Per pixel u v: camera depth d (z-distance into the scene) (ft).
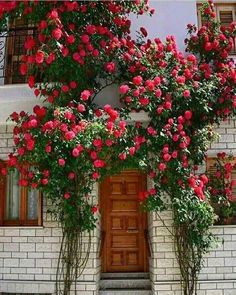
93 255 22.90
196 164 22.47
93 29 21.81
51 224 23.86
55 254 23.56
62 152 20.54
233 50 26.11
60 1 21.47
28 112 24.18
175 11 26.22
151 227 23.72
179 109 22.33
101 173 21.36
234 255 23.09
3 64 25.89
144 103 21.59
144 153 21.57
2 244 24.06
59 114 20.15
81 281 22.70
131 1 23.75
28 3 21.52
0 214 24.71
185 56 25.50
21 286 23.31
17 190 25.17
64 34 21.09
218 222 23.58
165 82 22.36
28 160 20.93
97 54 21.85
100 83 23.73
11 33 26.04
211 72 23.57
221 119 23.79
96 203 23.48
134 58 23.18
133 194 27.43
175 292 22.49
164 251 22.86
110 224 27.22
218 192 23.24
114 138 20.12
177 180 21.59
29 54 23.24
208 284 22.74
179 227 22.08
